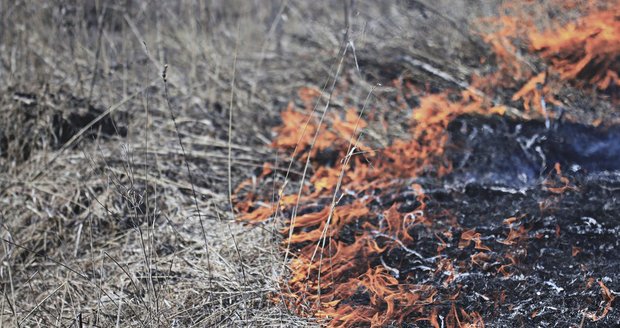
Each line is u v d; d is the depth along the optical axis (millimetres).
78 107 6293
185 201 5484
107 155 5910
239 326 4332
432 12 7367
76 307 4551
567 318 4355
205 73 7023
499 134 5977
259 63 7258
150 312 4277
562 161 5656
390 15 7785
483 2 7176
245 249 4938
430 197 5477
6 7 6770
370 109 6590
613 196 5293
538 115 6117
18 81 6410
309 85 7047
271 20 8266
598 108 6121
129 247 5027
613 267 4691
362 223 5246
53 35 6973
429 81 6789
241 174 5879
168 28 7711
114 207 5344
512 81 6531
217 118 6562
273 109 6742
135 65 7039
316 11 8289
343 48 7383
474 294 4559
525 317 4383
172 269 4781
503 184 5562
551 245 4902
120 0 7496
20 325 4473
